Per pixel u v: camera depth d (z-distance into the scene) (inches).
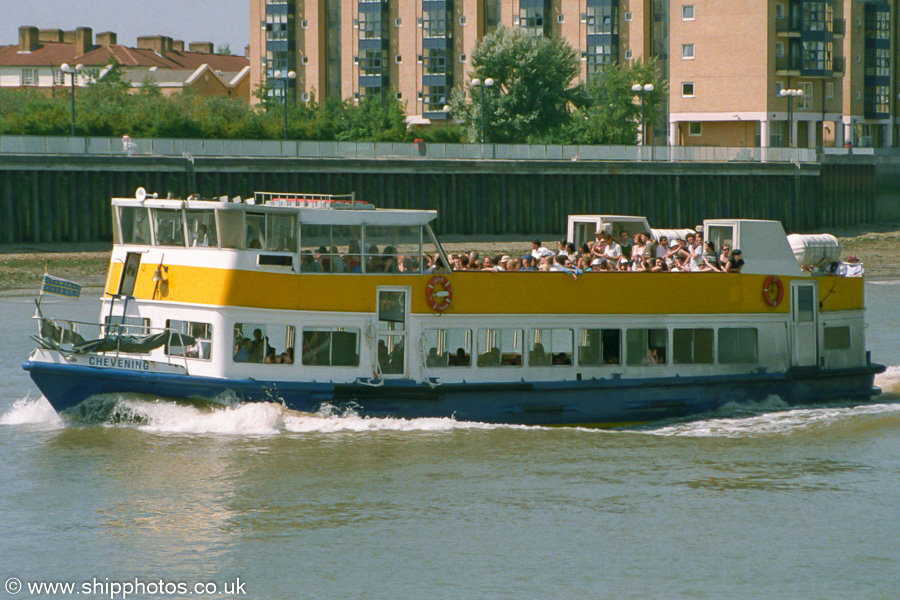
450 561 2431.1
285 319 3203.7
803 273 3846.0
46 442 3159.5
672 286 3587.6
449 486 2903.5
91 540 2516.0
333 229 3225.9
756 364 3752.5
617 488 2928.2
